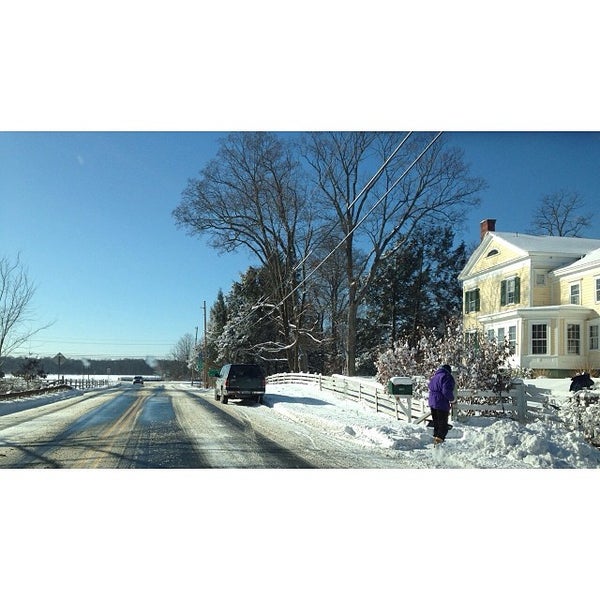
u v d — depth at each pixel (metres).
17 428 16.81
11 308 35.59
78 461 11.47
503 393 16.36
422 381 18.23
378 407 19.53
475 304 44.47
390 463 11.35
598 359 34.09
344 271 55.34
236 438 14.41
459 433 14.05
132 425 17.31
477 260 44.56
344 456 11.99
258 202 44.81
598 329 34.19
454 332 18.39
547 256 38.00
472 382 16.53
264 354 61.34
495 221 45.00
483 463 11.20
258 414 20.84
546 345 35.81
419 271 58.47
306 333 48.00
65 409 23.97
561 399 15.15
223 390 26.62
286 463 11.27
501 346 17.22
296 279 48.03
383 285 58.66
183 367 139.62
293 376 34.56
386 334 59.62
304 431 15.74
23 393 31.64
